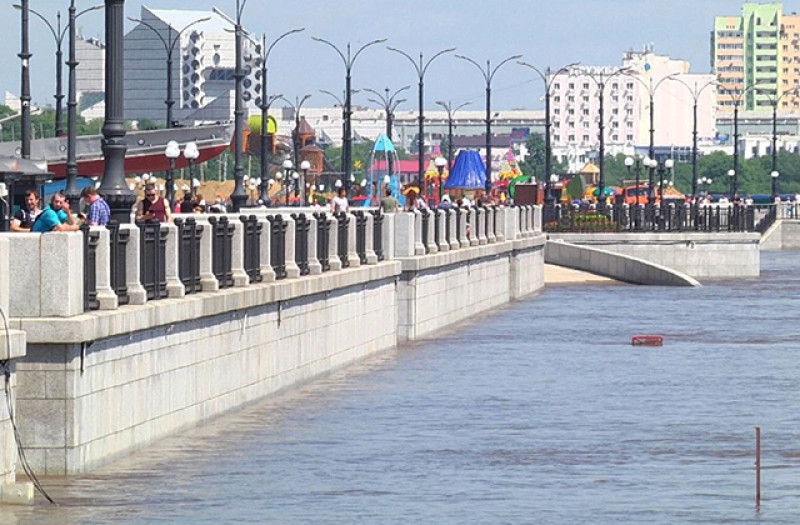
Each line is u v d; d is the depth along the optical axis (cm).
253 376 5959
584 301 12381
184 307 5056
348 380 6931
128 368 4706
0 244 3991
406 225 8819
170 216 6116
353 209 9312
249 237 6050
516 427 5728
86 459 4438
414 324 8900
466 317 10556
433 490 4509
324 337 6988
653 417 6025
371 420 5812
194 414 5312
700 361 8144
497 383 7044
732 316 11162
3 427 4066
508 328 9862
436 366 7606
